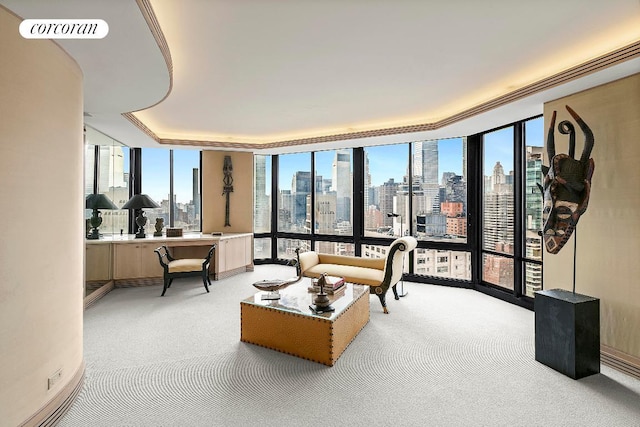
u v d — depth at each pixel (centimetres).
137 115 484
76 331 243
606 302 295
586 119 313
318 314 299
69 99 234
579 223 318
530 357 302
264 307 321
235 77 342
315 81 353
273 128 568
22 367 189
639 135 272
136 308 440
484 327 373
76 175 244
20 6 178
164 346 324
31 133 195
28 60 193
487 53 290
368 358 299
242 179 695
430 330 364
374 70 326
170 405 230
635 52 243
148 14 195
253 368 281
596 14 231
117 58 245
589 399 237
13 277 184
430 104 432
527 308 436
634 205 276
